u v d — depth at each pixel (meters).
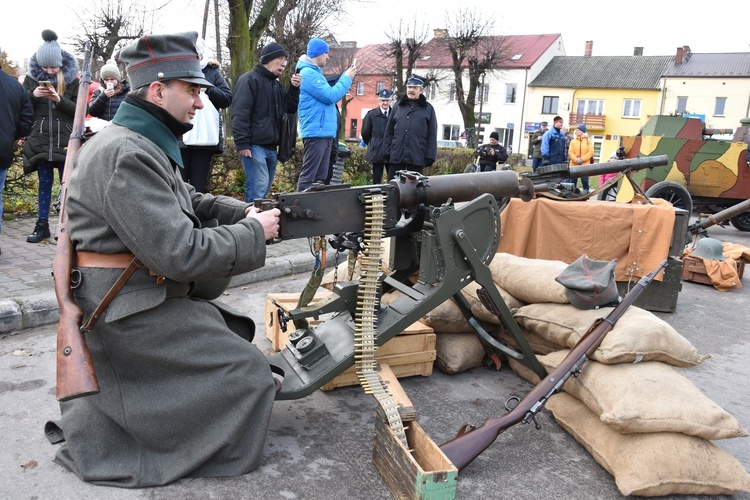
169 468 2.34
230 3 12.91
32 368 3.38
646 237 5.00
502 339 3.65
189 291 2.47
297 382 2.72
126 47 2.29
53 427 2.63
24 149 5.93
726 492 2.46
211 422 2.37
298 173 10.21
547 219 5.14
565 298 3.29
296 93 6.48
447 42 35.25
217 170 8.42
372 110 8.77
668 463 2.42
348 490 2.38
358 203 2.66
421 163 7.73
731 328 4.95
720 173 10.44
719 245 6.46
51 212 7.66
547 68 50.66
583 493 2.48
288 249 6.35
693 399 2.56
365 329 2.67
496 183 3.05
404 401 2.57
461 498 2.39
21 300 4.02
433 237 2.87
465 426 2.62
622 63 49.88
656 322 2.87
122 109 2.30
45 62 5.58
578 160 12.63
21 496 2.23
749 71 46.00
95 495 2.25
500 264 3.78
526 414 2.62
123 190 2.10
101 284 2.24
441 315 3.54
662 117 11.59
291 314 2.86
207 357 2.35
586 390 2.76
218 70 5.88
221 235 2.28
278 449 2.67
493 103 50.56
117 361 2.28
